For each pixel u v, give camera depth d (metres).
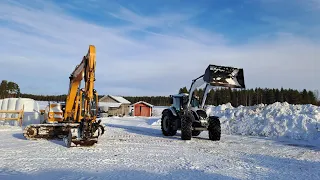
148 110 57.03
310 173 7.43
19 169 7.09
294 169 7.88
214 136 14.16
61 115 14.51
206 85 14.63
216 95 77.50
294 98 76.56
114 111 57.94
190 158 9.12
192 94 14.89
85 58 11.95
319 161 9.14
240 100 80.25
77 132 11.12
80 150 10.22
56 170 7.04
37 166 7.46
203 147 11.71
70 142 10.84
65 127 13.37
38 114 19.94
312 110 17.39
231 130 18.41
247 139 14.95
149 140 13.69
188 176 6.77
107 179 6.33
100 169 7.24
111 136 15.28
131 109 58.53
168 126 15.76
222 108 23.20
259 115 18.59
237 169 7.68
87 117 11.14
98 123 11.69
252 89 83.38
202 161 8.66
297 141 14.32
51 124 13.25
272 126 16.59
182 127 14.00
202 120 14.16
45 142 12.29
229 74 14.02
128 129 20.20
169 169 7.45
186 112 14.59
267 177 6.90
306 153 10.75
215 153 10.24
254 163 8.56
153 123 25.03
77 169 7.19
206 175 6.92
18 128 18.09
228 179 6.61
